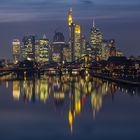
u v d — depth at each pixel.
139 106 164.12
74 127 114.88
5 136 103.81
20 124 121.25
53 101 185.00
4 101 186.88
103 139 98.94
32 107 162.25
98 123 121.69
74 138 100.31
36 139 99.75
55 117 134.38
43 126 117.12
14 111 150.25
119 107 161.12
